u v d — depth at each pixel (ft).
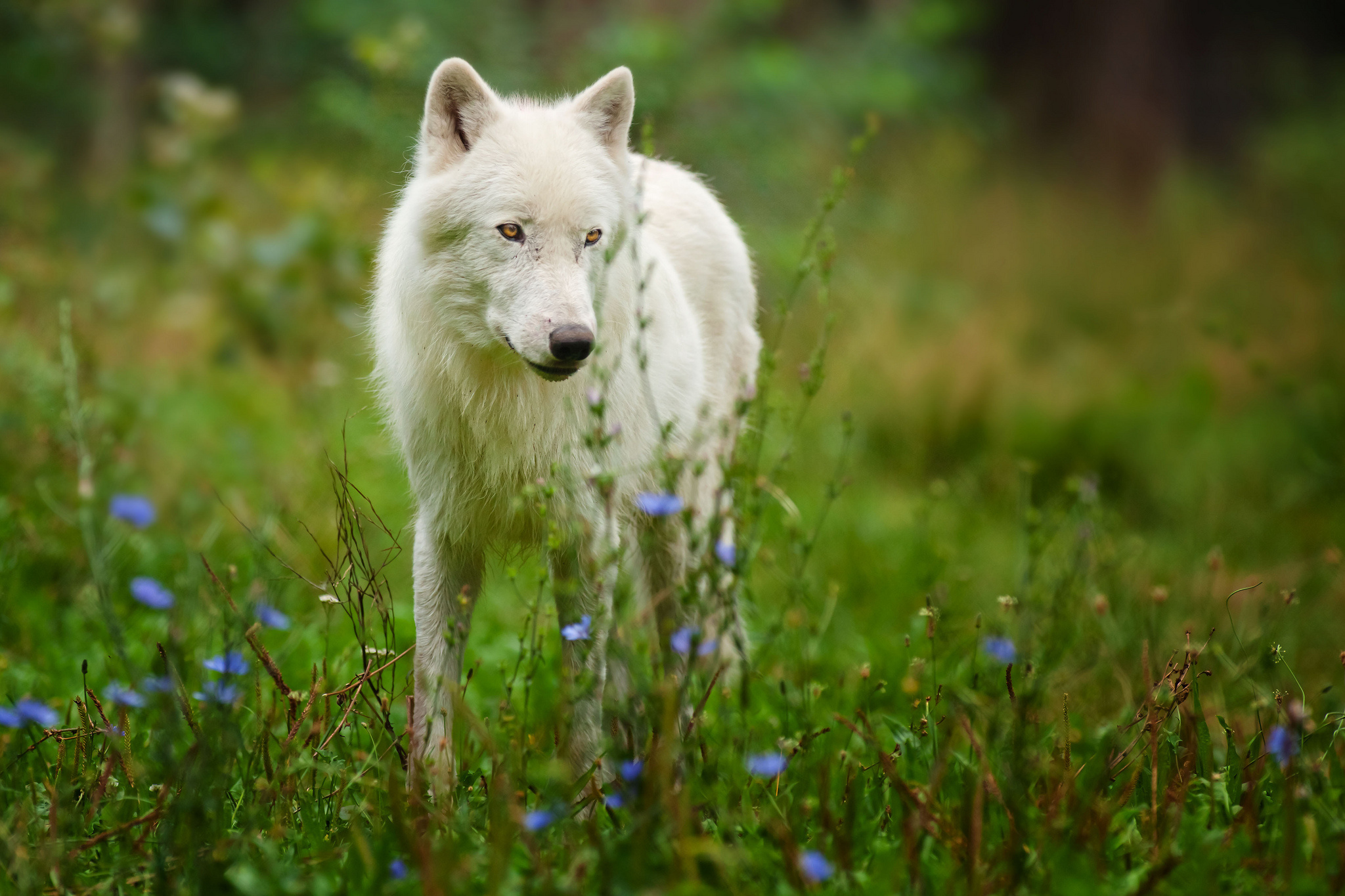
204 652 23.81
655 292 26.17
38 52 64.75
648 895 15.81
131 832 18.63
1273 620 31.60
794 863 16.90
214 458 41.29
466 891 16.51
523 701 26.86
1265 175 116.67
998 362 61.82
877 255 69.82
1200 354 62.18
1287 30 158.51
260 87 97.91
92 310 47.65
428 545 24.66
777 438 41.83
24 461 35.01
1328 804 19.74
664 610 27.27
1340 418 48.78
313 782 20.43
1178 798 19.31
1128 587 32.27
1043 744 22.16
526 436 23.63
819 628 28.60
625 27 63.31
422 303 23.61
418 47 51.34
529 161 22.75
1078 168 114.42
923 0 89.35
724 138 58.70
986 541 40.16
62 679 26.32
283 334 50.93
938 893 17.11
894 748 23.45
